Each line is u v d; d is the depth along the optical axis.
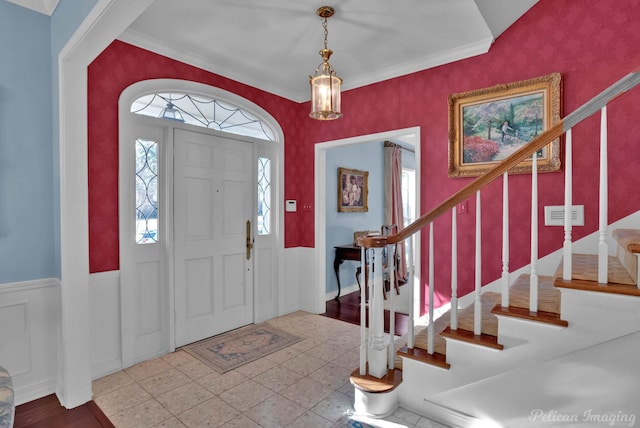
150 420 2.00
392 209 6.05
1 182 2.12
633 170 2.25
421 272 3.19
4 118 2.13
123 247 2.63
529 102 2.60
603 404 1.55
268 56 3.08
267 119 3.77
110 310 2.58
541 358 1.65
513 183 2.70
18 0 2.17
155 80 2.83
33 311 2.24
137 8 1.58
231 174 3.46
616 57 2.29
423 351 2.09
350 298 4.82
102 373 2.53
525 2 2.51
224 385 2.39
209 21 2.51
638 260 1.44
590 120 2.38
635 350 1.47
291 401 2.20
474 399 1.86
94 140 2.49
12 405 1.17
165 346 2.93
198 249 3.18
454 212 1.95
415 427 1.92
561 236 2.50
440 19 2.48
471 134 2.86
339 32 2.66
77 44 1.90
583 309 1.54
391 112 3.36
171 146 2.97
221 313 3.38
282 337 3.28
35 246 2.25
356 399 2.08
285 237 4.01
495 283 2.79
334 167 4.90
